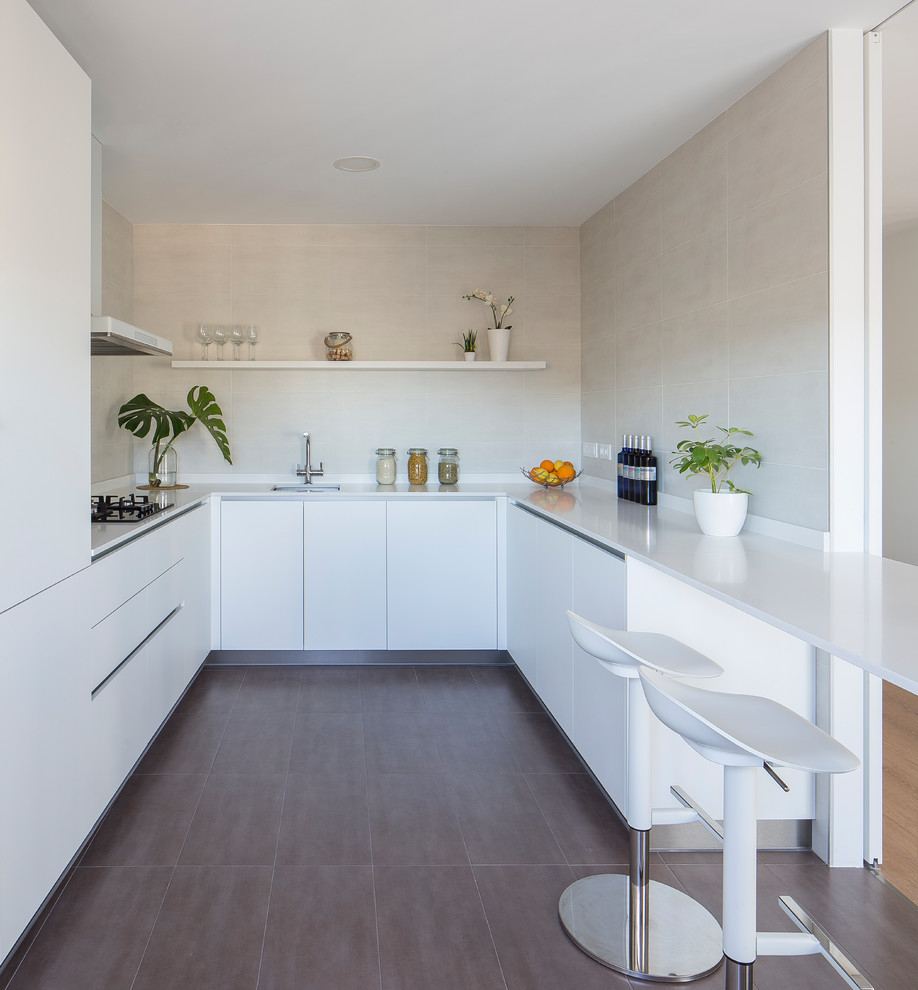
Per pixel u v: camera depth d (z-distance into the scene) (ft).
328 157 11.70
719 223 10.11
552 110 9.97
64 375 7.07
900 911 7.20
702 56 8.50
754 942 5.11
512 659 14.23
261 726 11.48
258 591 14.14
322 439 15.69
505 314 15.30
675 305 11.41
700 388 10.66
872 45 7.88
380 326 15.66
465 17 7.71
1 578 5.88
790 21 7.75
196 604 12.87
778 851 8.27
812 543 8.18
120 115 10.06
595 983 6.23
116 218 14.42
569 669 10.22
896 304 17.81
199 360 15.40
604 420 14.56
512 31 7.98
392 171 12.36
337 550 14.15
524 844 8.28
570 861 7.95
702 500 8.98
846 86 7.89
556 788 9.57
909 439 17.65
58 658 6.97
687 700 5.62
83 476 7.57
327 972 6.28
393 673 13.98
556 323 15.90
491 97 9.58
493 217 15.15
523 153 11.55
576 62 8.66
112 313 14.24
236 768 10.05
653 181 12.17
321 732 11.27
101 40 8.14
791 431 8.62
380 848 8.17
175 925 6.86
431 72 8.90
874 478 7.98
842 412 7.98
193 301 15.43
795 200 8.48
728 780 5.12
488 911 7.13
